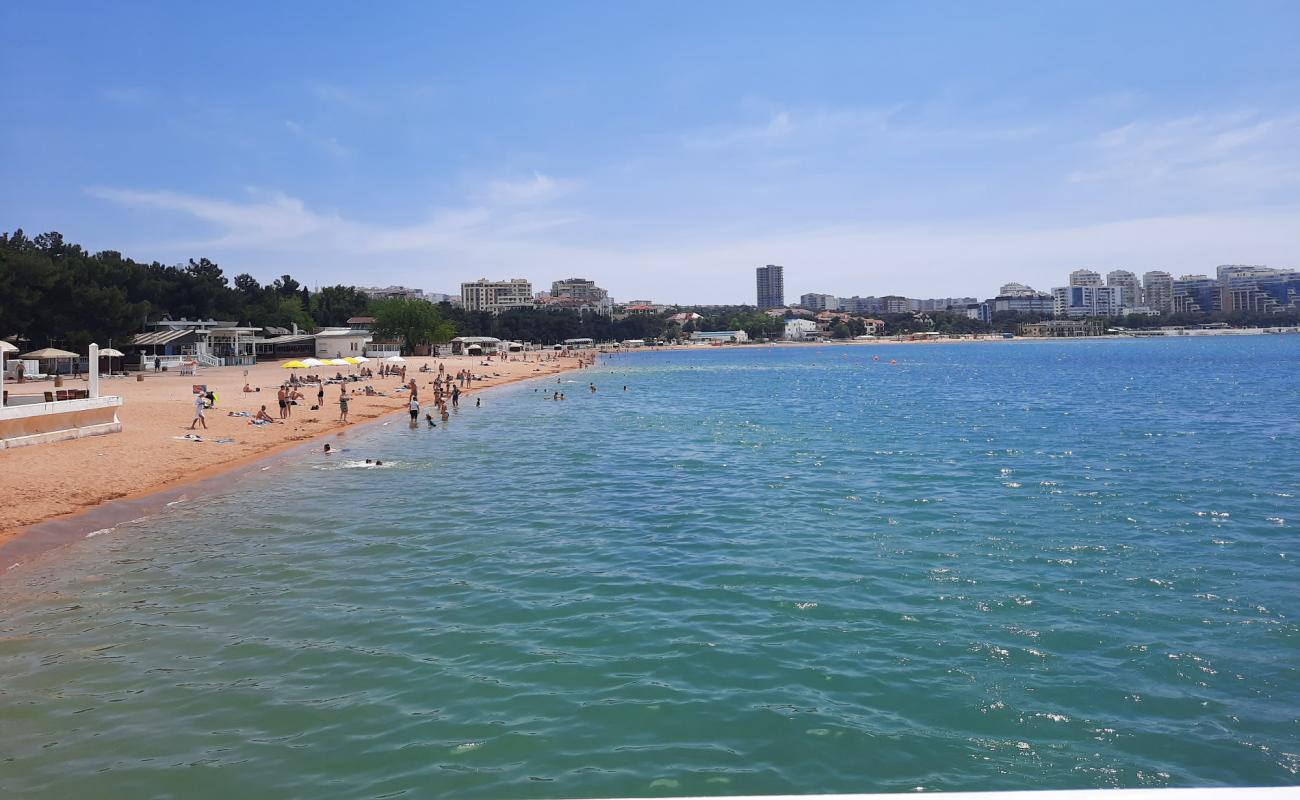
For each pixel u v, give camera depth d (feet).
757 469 97.09
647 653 39.37
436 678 36.58
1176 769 28.81
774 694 34.78
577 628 42.88
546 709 33.42
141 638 41.78
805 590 49.06
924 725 32.04
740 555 57.36
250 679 36.58
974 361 526.57
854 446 117.70
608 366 496.64
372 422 163.43
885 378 334.65
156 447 106.93
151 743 30.73
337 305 562.25
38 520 68.64
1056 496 77.41
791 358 652.89
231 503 77.97
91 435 112.27
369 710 33.42
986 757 29.68
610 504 76.89
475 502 78.33
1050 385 265.13
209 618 44.80
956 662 38.09
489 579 52.08
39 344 249.96
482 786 27.63
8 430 97.55
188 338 334.44
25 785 27.78
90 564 56.08
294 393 180.75
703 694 34.78
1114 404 185.57
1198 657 38.42
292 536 64.28
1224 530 63.21
